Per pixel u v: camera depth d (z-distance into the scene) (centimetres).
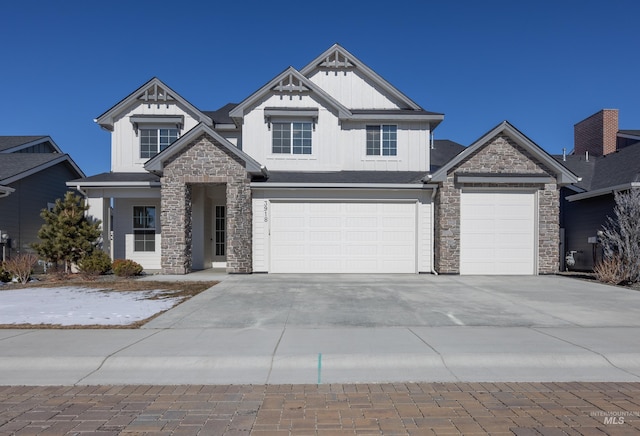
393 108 1781
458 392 489
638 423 409
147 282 1272
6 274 1323
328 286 1192
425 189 1502
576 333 699
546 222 1480
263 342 647
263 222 1503
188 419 418
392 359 580
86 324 761
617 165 1809
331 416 426
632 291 1129
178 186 1470
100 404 456
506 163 1483
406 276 1433
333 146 1670
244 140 1655
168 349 612
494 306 920
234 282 1266
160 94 1758
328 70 1789
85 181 1555
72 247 1441
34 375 545
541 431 392
